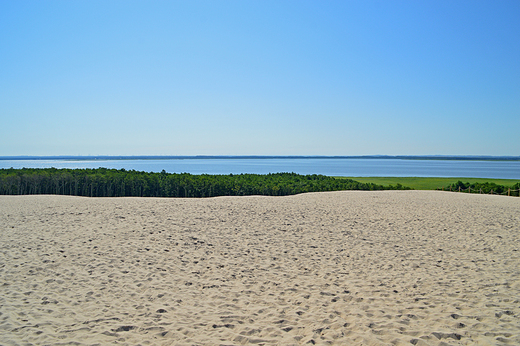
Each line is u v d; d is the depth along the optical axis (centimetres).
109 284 728
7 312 579
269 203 2075
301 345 470
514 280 745
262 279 773
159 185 6138
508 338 476
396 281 756
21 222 1388
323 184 5800
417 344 468
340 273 817
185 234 1209
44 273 788
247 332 515
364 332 507
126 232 1216
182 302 640
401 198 2431
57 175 5844
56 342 477
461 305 613
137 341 485
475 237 1194
